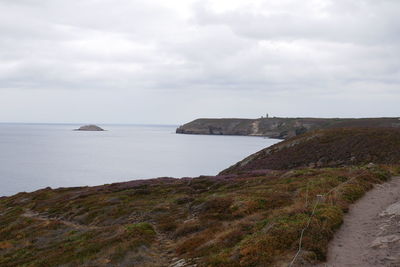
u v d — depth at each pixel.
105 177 98.81
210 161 138.88
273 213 19.97
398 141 55.03
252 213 22.84
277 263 12.70
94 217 30.66
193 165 127.00
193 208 27.84
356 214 18.88
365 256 12.72
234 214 22.94
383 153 51.69
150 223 25.50
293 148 68.31
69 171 109.56
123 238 20.23
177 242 19.70
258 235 15.59
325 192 24.39
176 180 47.69
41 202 42.62
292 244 13.94
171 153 171.12
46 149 191.12
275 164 62.81
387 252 12.70
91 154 165.38
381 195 23.52
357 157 53.59
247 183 37.28
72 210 35.00
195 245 17.53
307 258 12.62
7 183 88.50
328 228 15.41
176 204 31.20
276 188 29.44
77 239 23.33
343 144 60.47
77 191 47.41
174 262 16.14
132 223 26.38
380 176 30.05
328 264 12.38
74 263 17.52
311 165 56.62
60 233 26.92
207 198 29.83
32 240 25.64
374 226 16.27
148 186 44.25
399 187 26.30
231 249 14.96
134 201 35.16
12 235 28.38
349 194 22.86
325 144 64.12
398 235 13.97
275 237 14.66
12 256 22.50
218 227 20.09
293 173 37.28
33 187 84.00
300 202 22.05
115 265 16.30
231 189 35.50
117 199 36.78
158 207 30.22
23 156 153.00
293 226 15.67
